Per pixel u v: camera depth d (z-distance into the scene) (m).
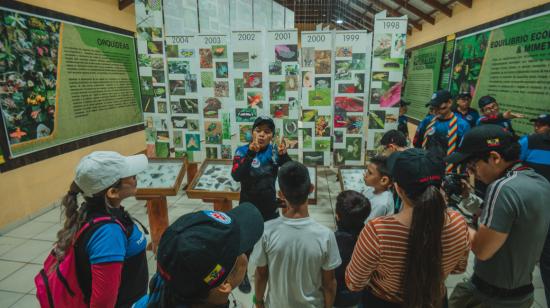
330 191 4.94
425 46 8.20
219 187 3.16
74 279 1.20
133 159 1.44
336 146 4.00
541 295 2.52
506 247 1.30
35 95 3.97
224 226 0.69
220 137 4.15
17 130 3.76
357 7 9.58
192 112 4.15
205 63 3.95
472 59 5.41
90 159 1.26
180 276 0.64
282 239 1.36
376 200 2.05
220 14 5.25
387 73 3.67
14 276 2.87
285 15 7.37
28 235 3.61
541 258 1.98
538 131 2.81
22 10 3.73
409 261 1.01
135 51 6.10
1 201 3.62
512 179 1.24
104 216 1.26
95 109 5.09
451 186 1.62
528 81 3.75
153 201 3.09
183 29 4.48
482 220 1.29
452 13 6.51
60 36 4.32
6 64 3.57
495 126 1.33
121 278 1.37
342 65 3.76
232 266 0.68
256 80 3.85
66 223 1.24
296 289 1.40
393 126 3.79
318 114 3.92
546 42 3.46
